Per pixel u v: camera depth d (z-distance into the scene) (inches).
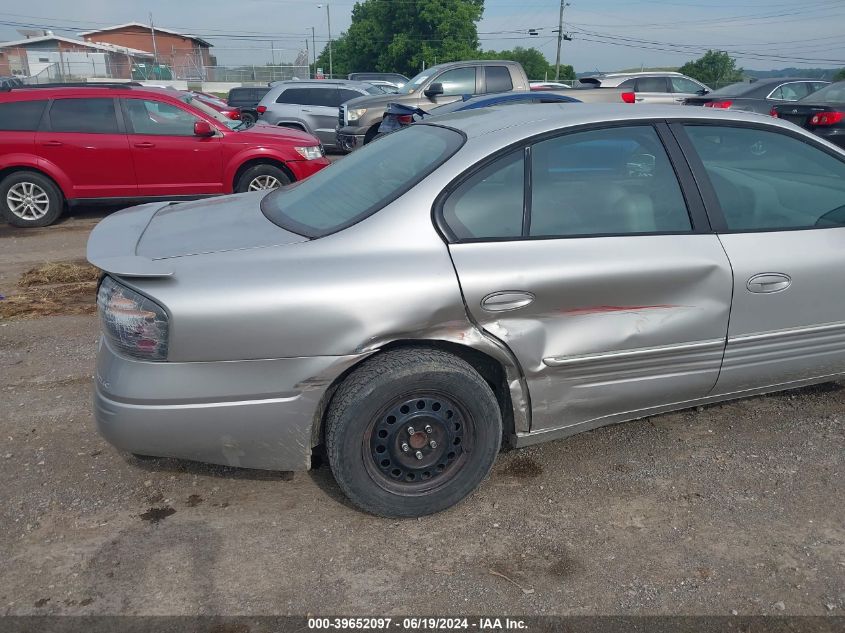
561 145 113.7
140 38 2546.8
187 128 326.6
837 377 135.4
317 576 98.4
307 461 105.2
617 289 109.8
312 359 98.2
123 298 96.1
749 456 127.9
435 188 106.0
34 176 311.6
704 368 120.6
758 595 95.3
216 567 99.7
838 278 124.7
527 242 107.3
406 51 2363.4
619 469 124.2
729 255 117.1
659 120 121.0
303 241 103.6
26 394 149.2
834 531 107.9
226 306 94.7
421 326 100.4
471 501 115.4
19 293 219.3
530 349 107.3
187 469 122.6
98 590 95.0
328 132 591.8
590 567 100.6
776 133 129.1
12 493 115.0
